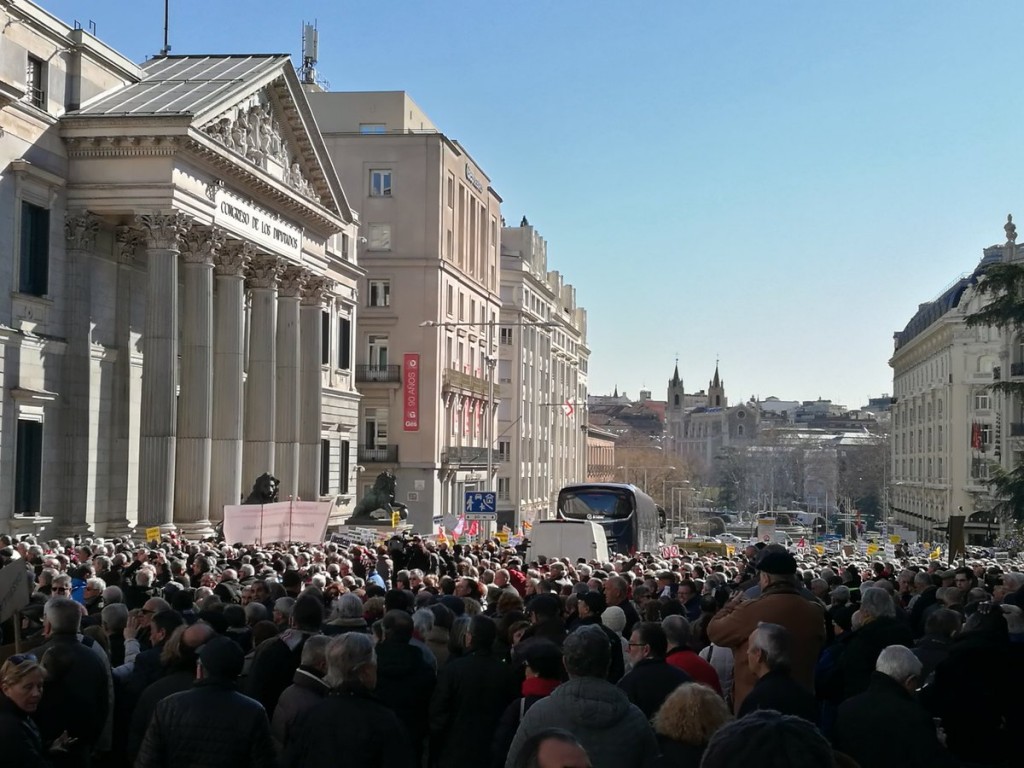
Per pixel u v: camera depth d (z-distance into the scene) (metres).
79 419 45.00
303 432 60.12
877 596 12.33
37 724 10.45
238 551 28.88
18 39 41.75
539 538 43.62
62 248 44.53
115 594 14.49
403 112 90.88
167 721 9.09
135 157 44.47
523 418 120.75
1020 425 107.25
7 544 28.98
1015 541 75.00
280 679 11.88
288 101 54.19
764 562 10.73
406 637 12.01
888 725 9.02
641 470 194.12
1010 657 11.48
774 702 9.02
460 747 11.51
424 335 84.56
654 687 10.38
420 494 83.75
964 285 128.25
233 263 50.09
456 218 90.62
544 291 131.00
